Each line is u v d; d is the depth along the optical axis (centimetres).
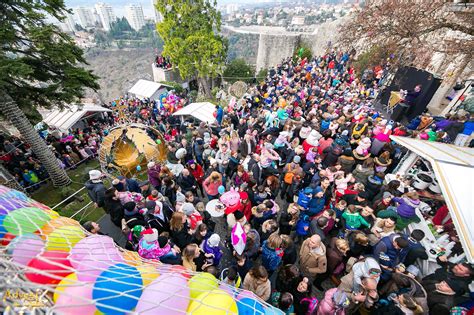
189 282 180
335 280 508
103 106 2145
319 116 1069
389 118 1393
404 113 1323
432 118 1080
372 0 1027
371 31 970
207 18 2502
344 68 1894
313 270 444
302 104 1262
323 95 1425
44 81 898
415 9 888
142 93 2525
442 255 438
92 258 161
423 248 443
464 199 426
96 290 136
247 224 484
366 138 802
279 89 1570
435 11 873
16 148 1057
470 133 896
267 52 3916
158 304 142
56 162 995
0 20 717
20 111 856
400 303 346
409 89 1348
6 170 910
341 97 1407
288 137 848
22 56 794
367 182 645
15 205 185
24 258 146
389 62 1530
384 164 724
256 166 671
